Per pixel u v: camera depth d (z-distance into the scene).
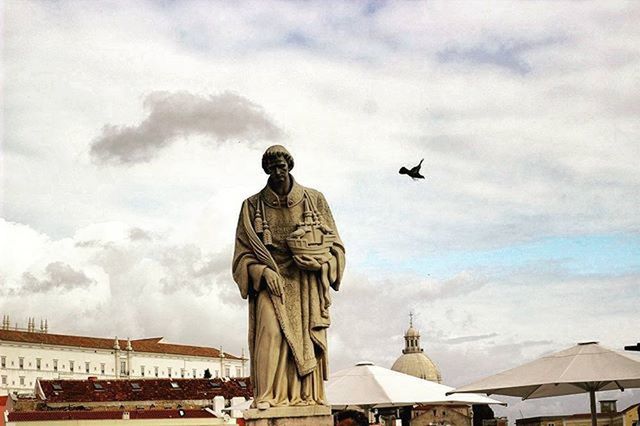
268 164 15.18
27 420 73.88
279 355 14.77
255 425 14.41
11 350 156.75
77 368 165.38
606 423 47.38
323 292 14.99
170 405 105.44
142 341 179.50
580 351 20.95
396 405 26.05
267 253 14.93
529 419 52.19
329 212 15.44
